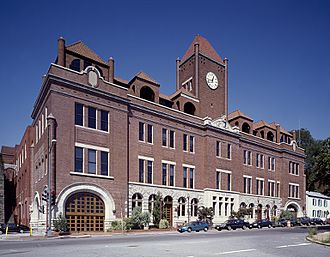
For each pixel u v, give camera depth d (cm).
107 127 4038
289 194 7000
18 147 6344
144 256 1614
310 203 7962
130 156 4272
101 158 3925
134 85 4644
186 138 5059
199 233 3741
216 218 5159
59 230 3312
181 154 4925
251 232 3909
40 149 4162
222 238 2862
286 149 7019
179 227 4150
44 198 3259
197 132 5219
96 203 3834
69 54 4003
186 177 4959
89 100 3891
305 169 9612
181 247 2066
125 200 4059
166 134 4788
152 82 4791
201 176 5169
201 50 5897
